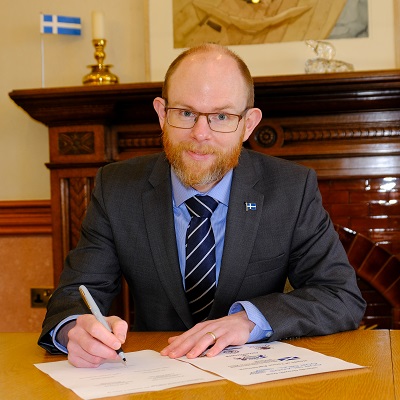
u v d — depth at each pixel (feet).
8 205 10.99
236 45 10.29
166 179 6.02
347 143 9.59
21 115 11.17
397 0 9.95
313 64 9.65
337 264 5.76
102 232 6.02
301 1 10.14
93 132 9.98
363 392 3.46
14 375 4.04
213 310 5.68
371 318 9.98
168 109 5.39
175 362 4.21
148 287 5.90
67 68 11.03
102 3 10.93
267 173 6.20
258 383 3.65
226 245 5.74
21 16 11.12
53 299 5.40
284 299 5.07
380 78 8.98
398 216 9.64
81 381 3.82
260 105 9.50
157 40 10.49
